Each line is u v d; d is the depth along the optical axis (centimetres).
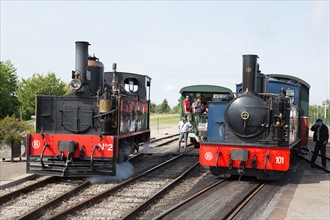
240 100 1040
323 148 1356
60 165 1068
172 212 719
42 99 1120
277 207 762
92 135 1052
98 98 1087
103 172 1032
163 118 7525
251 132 1030
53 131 1116
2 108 5209
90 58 1162
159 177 1155
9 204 797
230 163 1030
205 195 874
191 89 2150
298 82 1647
